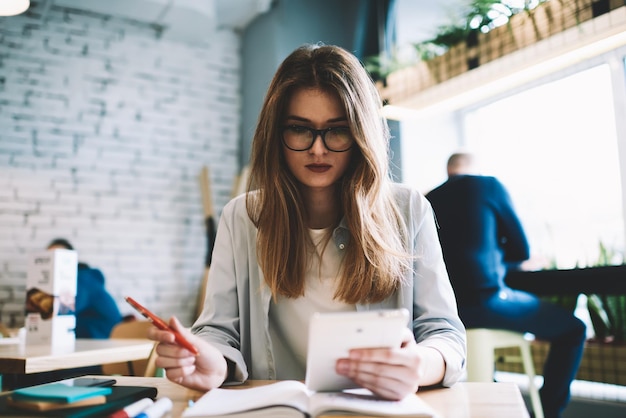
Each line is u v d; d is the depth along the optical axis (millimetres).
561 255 3170
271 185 1101
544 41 2242
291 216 1112
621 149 2898
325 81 1030
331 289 1110
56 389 755
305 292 1118
